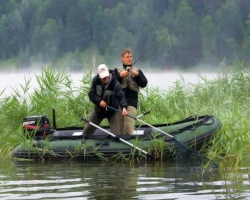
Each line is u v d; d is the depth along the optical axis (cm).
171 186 1722
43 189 1697
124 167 2092
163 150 2223
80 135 2339
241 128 2270
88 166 2128
